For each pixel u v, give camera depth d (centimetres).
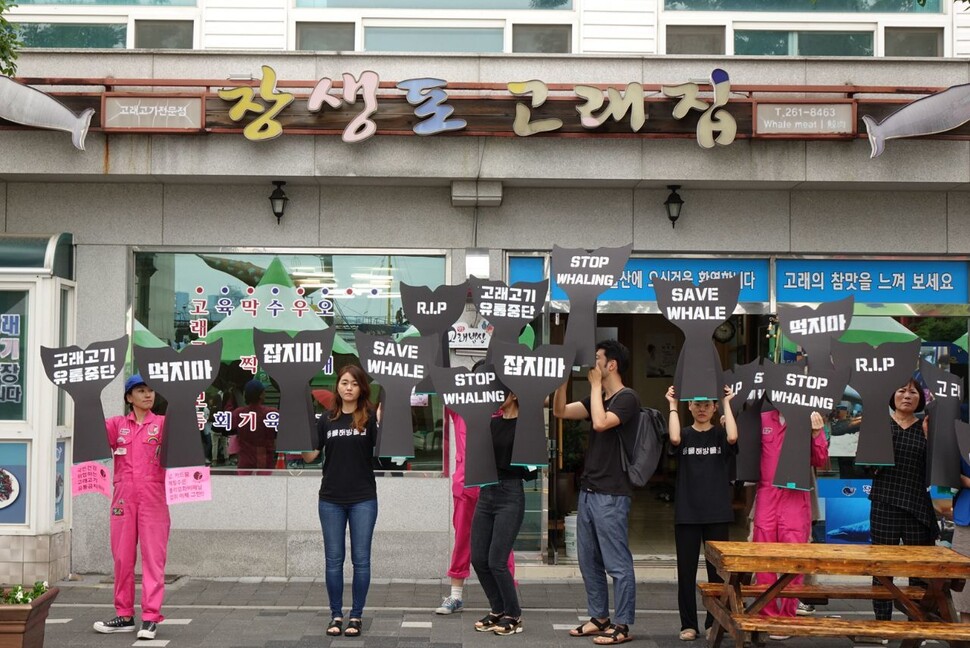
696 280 921
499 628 689
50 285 854
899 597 633
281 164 858
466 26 949
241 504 891
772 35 957
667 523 1193
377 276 910
